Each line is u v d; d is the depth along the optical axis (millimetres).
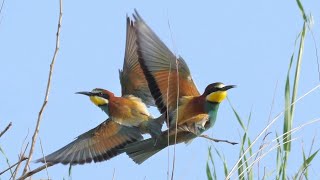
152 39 8594
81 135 8602
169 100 8703
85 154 8523
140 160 8438
